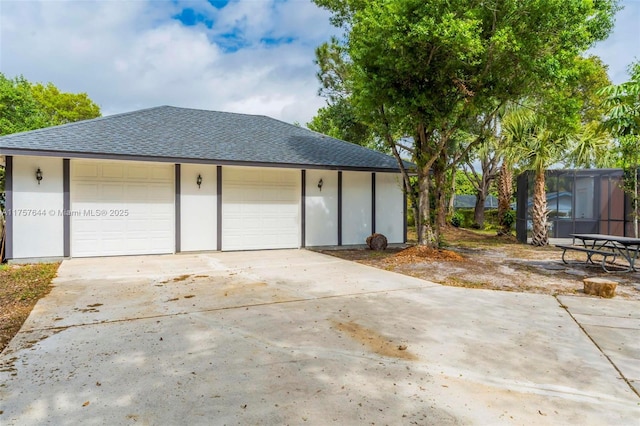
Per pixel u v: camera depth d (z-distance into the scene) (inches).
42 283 261.1
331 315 192.2
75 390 112.1
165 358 136.5
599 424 98.8
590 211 548.4
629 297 235.9
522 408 106.0
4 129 737.0
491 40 293.6
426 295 236.8
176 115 499.8
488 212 973.2
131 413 100.0
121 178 396.2
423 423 97.3
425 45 307.0
